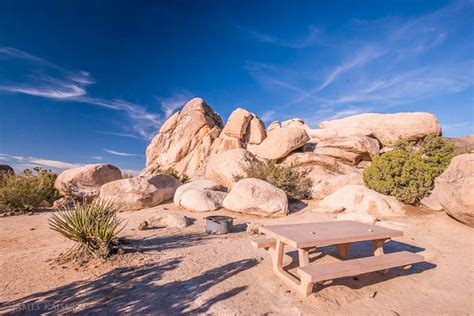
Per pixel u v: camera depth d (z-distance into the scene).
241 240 7.12
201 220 9.45
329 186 13.16
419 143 17.17
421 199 10.90
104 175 15.48
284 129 19.09
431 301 4.22
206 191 11.61
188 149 26.67
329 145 18.08
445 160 11.73
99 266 5.01
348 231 4.98
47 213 11.16
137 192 11.84
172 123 29.69
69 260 5.28
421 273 5.29
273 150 18.48
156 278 4.63
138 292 4.14
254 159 15.86
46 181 14.04
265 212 10.05
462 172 8.30
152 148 29.67
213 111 29.67
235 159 15.25
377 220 9.06
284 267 5.34
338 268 4.09
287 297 4.12
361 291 4.43
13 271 4.79
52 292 4.09
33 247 6.28
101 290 4.17
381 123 18.89
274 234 4.86
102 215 6.04
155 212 10.88
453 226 8.46
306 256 4.53
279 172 13.11
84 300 3.88
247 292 4.24
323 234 4.73
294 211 10.96
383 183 11.41
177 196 12.31
